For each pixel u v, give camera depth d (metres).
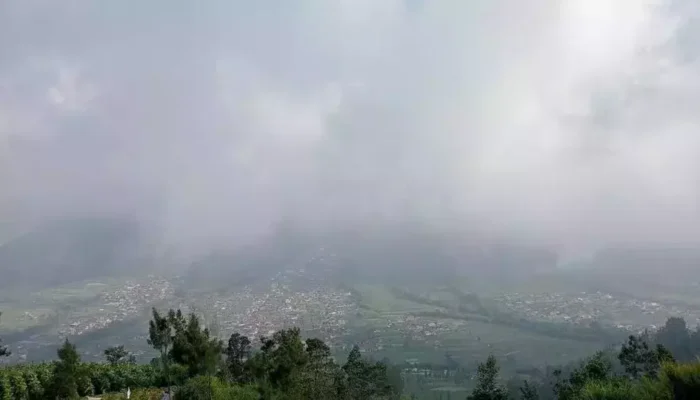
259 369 38.31
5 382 38.47
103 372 46.72
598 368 34.28
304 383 36.91
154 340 36.97
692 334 74.31
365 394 45.09
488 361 44.19
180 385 40.66
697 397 13.80
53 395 39.69
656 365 31.98
